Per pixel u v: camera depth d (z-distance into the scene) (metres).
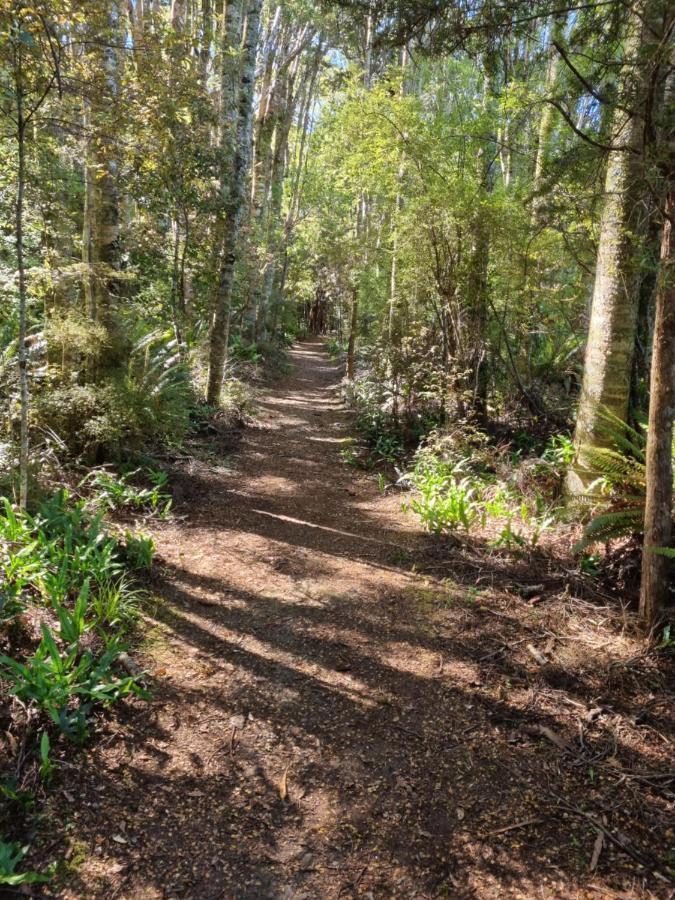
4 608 2.98
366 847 2.15
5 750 2.38
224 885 1.98
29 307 7.29
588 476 4.80
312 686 3.08
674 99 2.93
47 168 5.11
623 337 4.59
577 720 2.83
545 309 9.17
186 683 3.01
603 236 4.54
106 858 2.04
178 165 7.27
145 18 4.43
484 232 7.27
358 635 3.58
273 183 17.38
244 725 2.76
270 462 7.72
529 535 4.79
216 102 9.98
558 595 3.92
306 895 1.96
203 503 5.77
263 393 13.18
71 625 2.91
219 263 8.88
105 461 5.84
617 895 1.96
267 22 16.20
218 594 3.98
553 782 2.46
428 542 5.05
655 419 3.20
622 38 2.73
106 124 4.33
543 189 3.36
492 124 7.29
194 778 2.42
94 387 5.61
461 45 3.02
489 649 3.43
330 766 2.54
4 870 1.89
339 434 9.75
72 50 4.04
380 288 12.57
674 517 3.55
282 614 3.80
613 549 4.09
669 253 2.98
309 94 19.17
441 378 7.66
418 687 3.09
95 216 6.19
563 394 8.80
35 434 5.29
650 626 3.37
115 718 2.70
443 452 6.79
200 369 10.20
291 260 23.00
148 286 8.93
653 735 2.70
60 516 3.97
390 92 8.61
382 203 11.85
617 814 2.29
